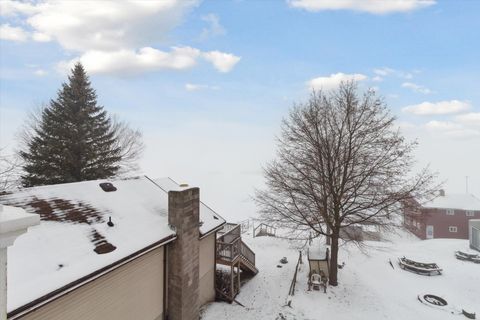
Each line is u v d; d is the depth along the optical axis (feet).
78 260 22.65
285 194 57.36
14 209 6.95
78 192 33.45
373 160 52.80
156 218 34.99
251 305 45.75
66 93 102.53
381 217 52.65
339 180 53.67
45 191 30.89
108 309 25.66
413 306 48.93
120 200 35.78
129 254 26.14
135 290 29.01
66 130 94.94
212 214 49.73
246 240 86.02
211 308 43.52
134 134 121.08
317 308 45.24
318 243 68.23
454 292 57.16
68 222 26.84
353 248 80.74
